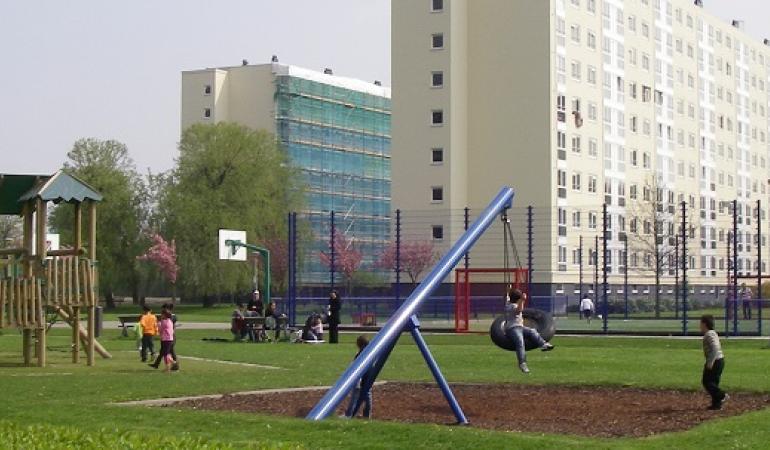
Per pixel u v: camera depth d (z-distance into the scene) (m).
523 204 84.31
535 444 15.53
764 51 131.38
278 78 124.19
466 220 55.59
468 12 86.62
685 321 49.81
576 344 42.44
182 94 126.12
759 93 129.50
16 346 41.72
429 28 86.06
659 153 103.25
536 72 84.38
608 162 93.25
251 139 97.69
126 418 18.66
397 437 16.25
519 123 84.81
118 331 55.34
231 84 126.38
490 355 35.47
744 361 31.92
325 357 35.56
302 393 23.58
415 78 86.38
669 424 18.78
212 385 25.06
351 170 133.38
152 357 34.34
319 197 127.69
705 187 113.31
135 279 100.56
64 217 92.69
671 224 86.12
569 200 86.50
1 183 34.91
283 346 42.16
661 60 104.62
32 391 23.91
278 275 96.25
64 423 18.08
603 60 93.00
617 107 95.25
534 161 84.19
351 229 132.00
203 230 93.31
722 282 111.19
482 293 81.12
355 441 16.06
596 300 69.31
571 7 87.88
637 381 25.30
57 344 43.06
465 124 86.31
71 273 32.66
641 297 87.88
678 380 25.39
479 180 85.94
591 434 17.69
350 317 61.25
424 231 86.12
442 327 55.12
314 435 16.58
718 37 118.62
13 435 14.35
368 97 136.75
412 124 86.44
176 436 15.81
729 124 120.56
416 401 22.73
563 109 86.19
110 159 100.62
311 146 127.31
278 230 97.44
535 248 82.88
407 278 95.19
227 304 108.25
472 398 23.23
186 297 114.62
